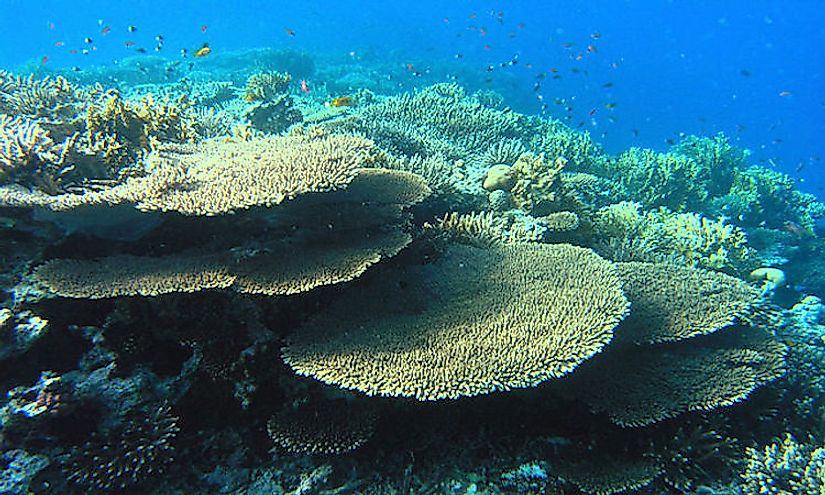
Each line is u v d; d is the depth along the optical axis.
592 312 1.46
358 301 1.59
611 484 1.39
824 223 4.91
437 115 4.76
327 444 1.36
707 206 4.33
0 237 1.39
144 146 2.14
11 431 1.16
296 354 1.36
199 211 1.33
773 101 34.97
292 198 1.41
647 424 1.46
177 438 1.38
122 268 1.38
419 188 1.89
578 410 1.56
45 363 1.27
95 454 1.23
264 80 5.25
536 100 12.45
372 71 11.06
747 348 1.83
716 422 1.61
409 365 1.30
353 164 1.54
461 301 1.59
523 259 1.83
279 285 1.35
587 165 4.56
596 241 2.67
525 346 1.35
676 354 1.74
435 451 1.47
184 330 1.41
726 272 2.94
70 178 1.68
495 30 30.83
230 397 1.44
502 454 1.47
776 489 1.42
